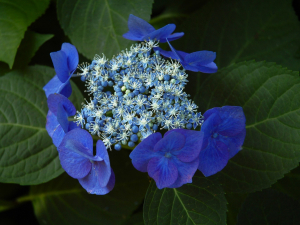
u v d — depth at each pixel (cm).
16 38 46
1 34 46
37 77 48
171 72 42
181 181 40
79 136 40
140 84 42
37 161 46
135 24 43
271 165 44
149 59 43
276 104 44
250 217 45
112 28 47
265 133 44
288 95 44
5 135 46
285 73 44
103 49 47
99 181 40
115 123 41
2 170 45
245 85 45
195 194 43
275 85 44
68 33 47
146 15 47
